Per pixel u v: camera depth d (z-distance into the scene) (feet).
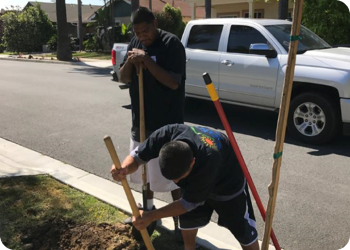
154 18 9.20
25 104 27.43
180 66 9.35
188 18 95.71
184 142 6.82
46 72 47.55
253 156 16.35
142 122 9.29
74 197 12.03
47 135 19.84
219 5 68.08
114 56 25.85
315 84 17.52
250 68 19.56
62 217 10.68
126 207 11.25
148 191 10.32
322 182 13.61
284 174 14.37
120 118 23.18
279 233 10.43
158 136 7.71
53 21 134.31
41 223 10.31
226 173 7.56
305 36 20.53
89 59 68.69
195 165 6.70
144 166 9.59
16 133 20.31
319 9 28.60
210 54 21.39
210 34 21.81
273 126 21.01
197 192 6.84
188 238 8.55
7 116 24.03
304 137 18.01
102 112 24.71
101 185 13.56
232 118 22.75
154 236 10.08
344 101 16.35
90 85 35.58
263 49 18.51
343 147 17.37
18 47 97.91
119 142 18.62
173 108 9.74
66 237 9.75
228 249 9.40
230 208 7.81
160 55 9.30
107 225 10.32
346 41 28.96
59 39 66.33
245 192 7.99
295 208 11.77
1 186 12.74
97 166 15.49
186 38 22.91
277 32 19.76
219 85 21.18
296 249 9.71
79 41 100.68
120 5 102.68
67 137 19.47
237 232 7.95
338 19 28.22
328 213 11.43
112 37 82.02
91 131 20.51
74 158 16.47
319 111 17.43
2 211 10.93
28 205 11.35
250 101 20.10
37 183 13.12
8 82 38.42
